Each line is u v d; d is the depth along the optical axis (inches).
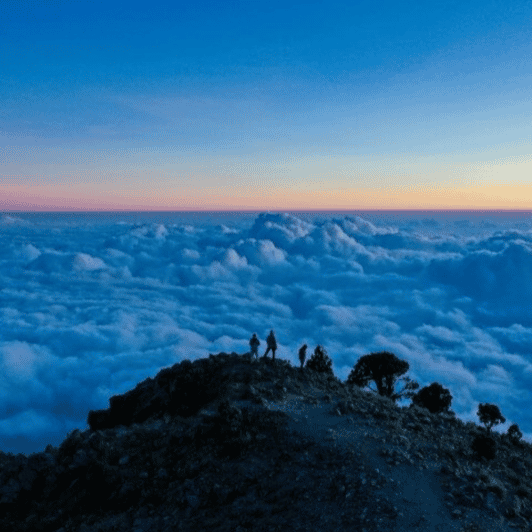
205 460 645.3
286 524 522.9
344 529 506.3
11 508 669.3
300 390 863.7
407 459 629.3
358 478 580.7
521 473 695.7
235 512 552.7
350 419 742.5
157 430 771.4
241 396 803.4
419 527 507.2
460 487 585.9
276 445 660.1
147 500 603.8
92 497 637.3
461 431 829.8
